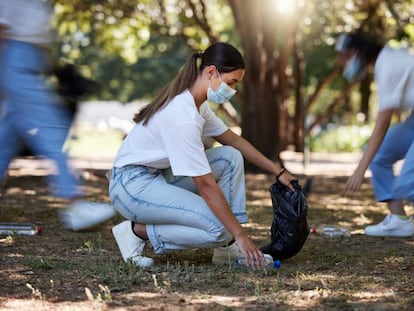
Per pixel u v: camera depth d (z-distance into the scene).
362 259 5.35
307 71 28.22
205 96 4.66
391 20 17.67
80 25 18.23
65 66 5.94
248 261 4.60
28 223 6.84
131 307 3.87
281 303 3.94
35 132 5.57
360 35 5.65
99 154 22.30
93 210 6.03
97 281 4.50
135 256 4.98
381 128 5.53
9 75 5.36
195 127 4.52
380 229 6.50
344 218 7.88
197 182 4.57
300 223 5.00
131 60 19.55
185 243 4.77
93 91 6.10
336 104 23.00
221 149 4.89
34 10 5.35
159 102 4.71
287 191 5.06
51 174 5.80
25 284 4.43
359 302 3.96
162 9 16.97
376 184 6.46
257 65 13.94
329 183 12.81
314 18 19.42
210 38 15.96
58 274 4.71
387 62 5.48
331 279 4.59
